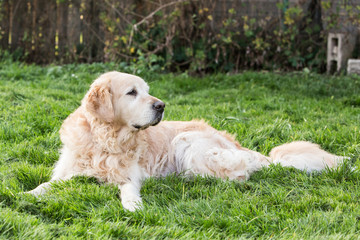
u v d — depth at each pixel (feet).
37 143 15.17
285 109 20.83
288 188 11.98
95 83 12.50
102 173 12.25
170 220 9.81
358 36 30.37
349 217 9.89
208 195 11.43
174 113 19.42
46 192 11.21
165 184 12.20
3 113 17.69
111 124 12.25
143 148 12.95
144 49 29.78
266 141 15.90
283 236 9.14
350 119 19.31
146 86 12.64
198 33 31.35
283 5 30.45
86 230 9.04
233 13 31.24
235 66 31.86
